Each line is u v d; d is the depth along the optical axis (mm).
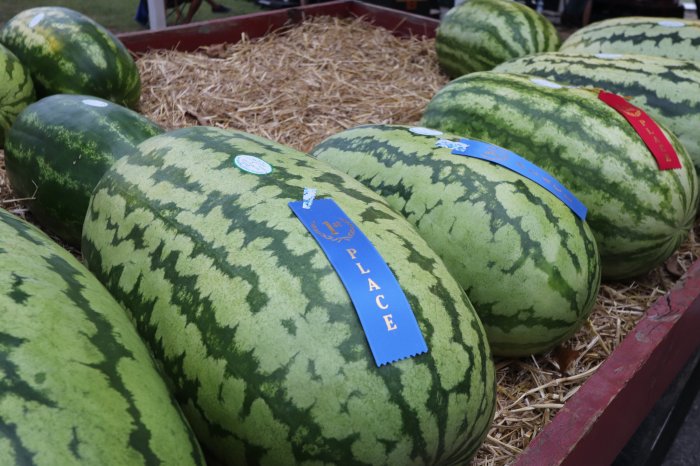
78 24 2445
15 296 782
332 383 873
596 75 1980
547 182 1394
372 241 1004
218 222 1021
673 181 1593
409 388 888
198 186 1084
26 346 729
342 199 1078
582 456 1174
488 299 1316
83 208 1716
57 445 674
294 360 885
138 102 2625
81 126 1747
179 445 780
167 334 979
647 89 1915
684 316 1483
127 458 712
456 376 927
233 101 2654
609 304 1693
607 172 1575
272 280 938
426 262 1019
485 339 1020
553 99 1682
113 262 1089
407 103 2736
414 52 3279
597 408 1196
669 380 1587
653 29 2322
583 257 1344
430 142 1446
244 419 907
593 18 4613
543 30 2836
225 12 4395
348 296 919
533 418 1367
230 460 962
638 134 1614
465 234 1312
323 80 2873
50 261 905
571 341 1564
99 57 2418
